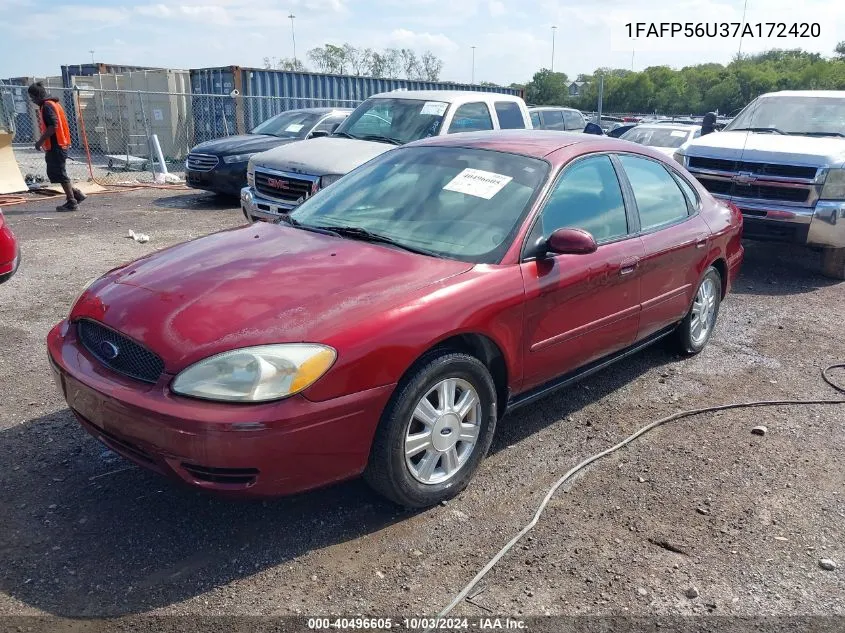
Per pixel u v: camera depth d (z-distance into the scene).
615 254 4.15
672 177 5.06
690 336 5.39
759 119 9.25
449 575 2.92
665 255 4.60
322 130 12.66
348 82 21.66
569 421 4.39
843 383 5.14
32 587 2.75
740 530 3.30
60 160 11.12
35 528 3.11
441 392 3.29
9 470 3.57
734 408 4.66
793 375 5.27
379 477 3.14
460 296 3.29
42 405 4.31
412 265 3.44
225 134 20.03
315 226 4.04
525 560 3.03
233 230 4.18
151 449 2.80
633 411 4.57
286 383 2.76
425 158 4.39
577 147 4.32
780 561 3.09
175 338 2.88
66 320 3.55
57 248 8.56
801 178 7.78
